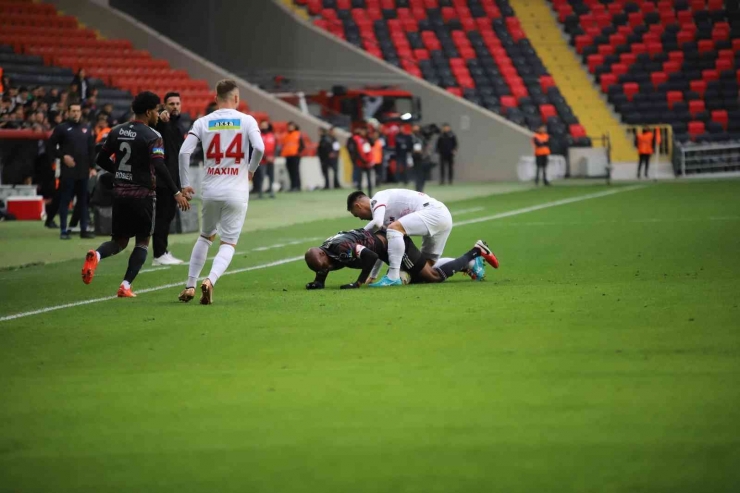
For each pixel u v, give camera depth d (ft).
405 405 64.85
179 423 62.49
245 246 180.45
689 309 96.84
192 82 397.80
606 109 453.99
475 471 52.37
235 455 56.08
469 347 81.92
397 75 437.17
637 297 105.50
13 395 70.49
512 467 52.75
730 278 119.24
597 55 473.26
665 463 52.75
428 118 433.48
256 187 319.47
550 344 82.12
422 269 120.78
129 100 363.56
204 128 109.50
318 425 61.16
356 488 50.42
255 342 86.94
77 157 191.52
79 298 117.80
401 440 57.72
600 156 420.77
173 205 152.15
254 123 109.40
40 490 51.67
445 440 57.52
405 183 371.15
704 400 63.93
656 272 127.54
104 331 94.48
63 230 193.98
